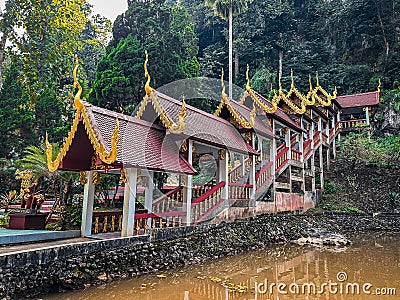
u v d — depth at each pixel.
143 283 7.66
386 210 20.28
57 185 12.62
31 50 19.31
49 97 20.89
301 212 18.42
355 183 23.16
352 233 17.34
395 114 27.44
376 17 36.28
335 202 21.33
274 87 35.94
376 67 35.06
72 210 10.73
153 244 8.95
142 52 18.62
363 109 28.83
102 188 15.57
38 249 6.45
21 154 18.75
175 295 7.04
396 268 9.99
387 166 23.50
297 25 42.09
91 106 8.67
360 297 7.30
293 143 20.75
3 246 7.47
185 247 9.77
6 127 18.88
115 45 20.50
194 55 22.25
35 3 18.94
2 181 17.47
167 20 20.88
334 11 40.31
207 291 7.40
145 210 10.98
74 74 8.54
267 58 39.69
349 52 37.56
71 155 9.04
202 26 44.78
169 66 18.97
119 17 21.19
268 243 13.15
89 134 7.95
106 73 18.23
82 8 32.41
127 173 8.69
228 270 9.39
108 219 10.38
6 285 5.82
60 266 6.73
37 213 10.41
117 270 7.69
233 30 40.69
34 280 6.26
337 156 25.75
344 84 35.31
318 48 39.41
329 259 11.22
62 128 18.53
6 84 20.58
